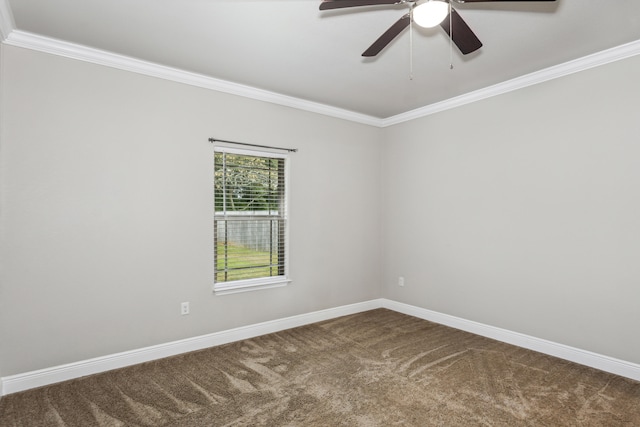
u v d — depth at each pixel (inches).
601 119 113.7
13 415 88.9
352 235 178.5
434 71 126.4
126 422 86.3
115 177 115.9
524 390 101.0
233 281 142.7
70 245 108.6
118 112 116.2
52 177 105.8
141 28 97.2
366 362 120.3
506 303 138.3
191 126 130.5
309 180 162.7
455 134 155.8
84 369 110.3
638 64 106.3
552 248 125.3
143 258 121.0
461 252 153.8
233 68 124.2
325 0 68.8
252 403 94.7
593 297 115.6
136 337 119.6
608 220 112.4
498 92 139.8
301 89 145.0
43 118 104.3
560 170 123.1
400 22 75.1
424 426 84.4
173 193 126.8
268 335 147.6
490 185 143.3
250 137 144.6
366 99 156.9
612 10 88.3
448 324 158.6
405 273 178.1
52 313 105.9
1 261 98.8
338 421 86.7
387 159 187.8
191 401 95.6
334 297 171.8
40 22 94.3
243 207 145.6
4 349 99.1
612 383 104.7
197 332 132.1
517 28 97.0
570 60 117.8
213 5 86.0
